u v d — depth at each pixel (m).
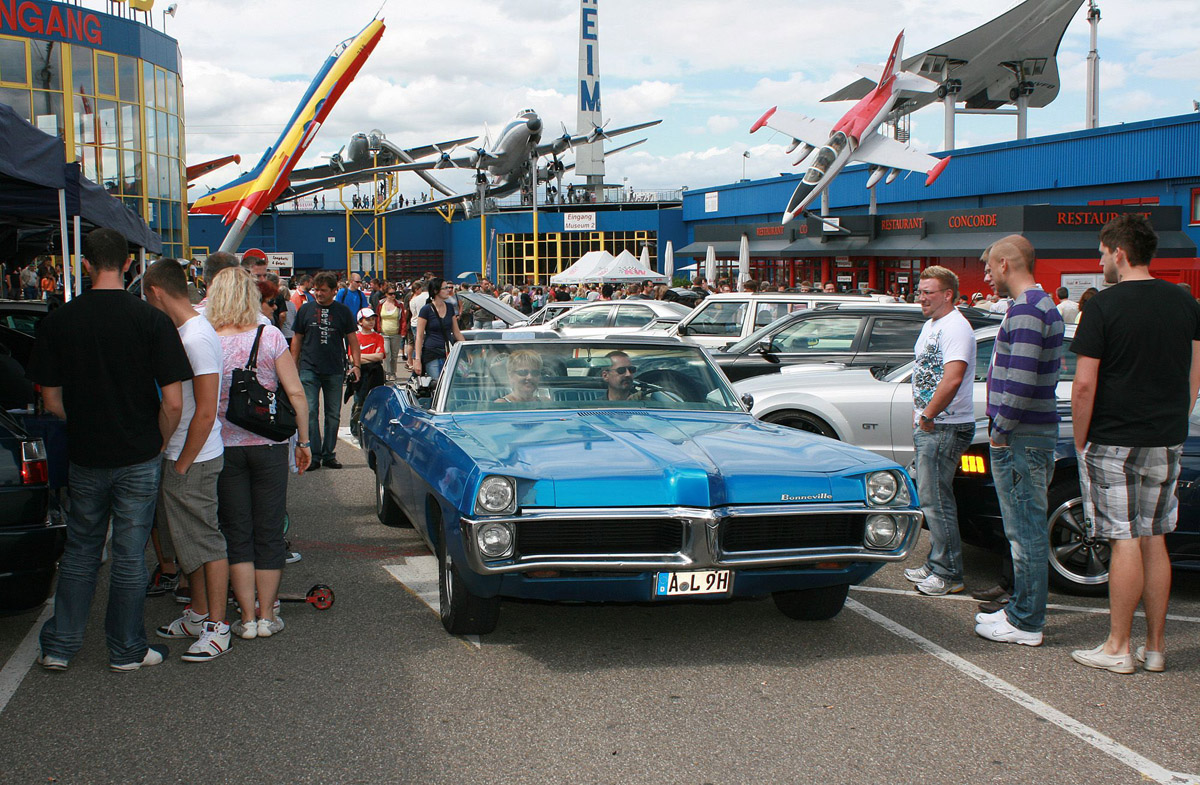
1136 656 4.29
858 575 4.21
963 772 3.18
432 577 5.52
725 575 3.99
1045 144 31.41
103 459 3.84
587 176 70.44
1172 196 27.81
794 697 3.80
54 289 21.80
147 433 3.91
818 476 4.11
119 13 27.34
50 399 3.85
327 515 7.12
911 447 7.17
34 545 4.05
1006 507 4.47
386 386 6.67
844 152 32.75
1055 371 4.39
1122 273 4.12
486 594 4.06
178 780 3.12
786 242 34.44
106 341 3.79
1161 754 3.32
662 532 3.96
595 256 28.19
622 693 3.84
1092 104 35.31
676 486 3.94
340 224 67.88
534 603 4.95
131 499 3.93
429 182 65.00
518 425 4.85
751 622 4.76
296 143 18.59
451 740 3.41
